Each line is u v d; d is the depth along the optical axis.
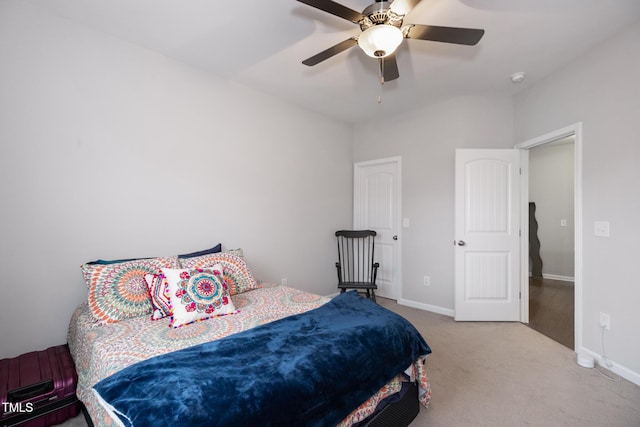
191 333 1.60
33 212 1.91
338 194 4.16
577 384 2.00
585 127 2.39
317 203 3.86
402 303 3.83
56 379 1.61
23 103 1.88
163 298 1.85
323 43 2.33
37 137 1.92
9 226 1.83
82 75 2.10
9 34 1.83
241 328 1.67
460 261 3.24
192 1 1.87
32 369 1.68
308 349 1.31
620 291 2.10
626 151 2.07
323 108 3.71
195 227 2.70
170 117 2.54
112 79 2.23
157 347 1.43
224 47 2.39
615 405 1.77
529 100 3.05
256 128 3.17
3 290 1.82
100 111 2.18
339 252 4.06
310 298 2.24
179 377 1.08
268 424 0.99
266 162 3.27
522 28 2.11
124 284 1.90
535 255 5.30
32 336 1.91
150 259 2.16
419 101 3.48
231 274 2.38
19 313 1.87
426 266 3.61
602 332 2.23
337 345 1.37
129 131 2.32
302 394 1.10
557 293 4.30
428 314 3.44
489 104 3.29
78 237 2.08
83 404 1.63
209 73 2.79
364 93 3.26
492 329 2.98
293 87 3.12
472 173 3.24
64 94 2.03
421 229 3.66
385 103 3.54
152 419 0.89
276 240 3.38
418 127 3.69
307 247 3.74
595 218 2.29
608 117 2.20
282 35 2.23
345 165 4.27
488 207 3.22
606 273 2.20
